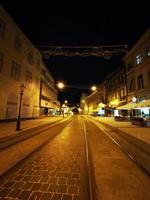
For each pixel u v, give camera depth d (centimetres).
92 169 492
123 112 3259
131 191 361
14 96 2212
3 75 1942
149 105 1631
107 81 4569
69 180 412
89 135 1189
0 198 327
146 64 2258
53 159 588
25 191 355
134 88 2709
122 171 477
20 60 2378
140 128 1596
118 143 884
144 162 560
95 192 354
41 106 3606
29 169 487
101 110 5409
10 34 2106
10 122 2036
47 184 390
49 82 4522
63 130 1493
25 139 992
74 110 13275
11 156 621
